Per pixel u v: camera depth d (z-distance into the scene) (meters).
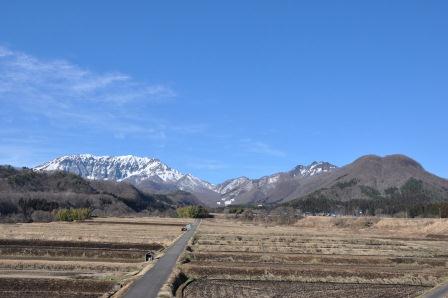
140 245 112.88
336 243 126.38
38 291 60.12
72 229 151.50
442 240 158.25
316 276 76.25
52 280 62.38
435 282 77.25
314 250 107.44
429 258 101.88
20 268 75.56
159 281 62.56
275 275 75.44
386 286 73.25
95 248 102.88
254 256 91.88
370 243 130.75
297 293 64.75
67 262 79.75
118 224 193.38
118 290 57.47
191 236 136.38
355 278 76.44
